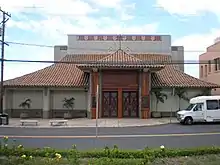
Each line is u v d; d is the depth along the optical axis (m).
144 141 19.73
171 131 25.58
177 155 12.51
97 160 11.16
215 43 46.94
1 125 30.70
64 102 39.81
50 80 39.31
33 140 20.06
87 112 39.06
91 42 46.31
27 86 38.09
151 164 11.08
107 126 29.41
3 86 37.81
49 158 11.45
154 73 40.72
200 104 32.00
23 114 39.03
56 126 29.77
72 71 42.03
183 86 38.38
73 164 10.69
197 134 23.58
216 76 45.97
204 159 12.07
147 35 46.19
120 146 17.52
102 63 36.44
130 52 45.94
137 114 37.78
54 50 49.16
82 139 20.53
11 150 12.34
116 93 37.84
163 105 39.09
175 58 48.19
